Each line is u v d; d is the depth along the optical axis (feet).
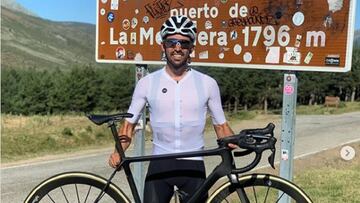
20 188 18.37
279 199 7.99
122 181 19.31
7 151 29.40
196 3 10.69
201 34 10.64
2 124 41.11
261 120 65.72
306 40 9.46
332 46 9.19
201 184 6.73
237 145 6.45
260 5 9.93
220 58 10.44
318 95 137.90
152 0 11.25
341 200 13.51
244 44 10.18
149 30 11.35
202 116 6.97
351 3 8.95
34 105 94.84
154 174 6.97
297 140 35.99
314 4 9.31
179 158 6.85
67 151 31.96
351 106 112.57
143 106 7.20
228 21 10.34
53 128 39.27
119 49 11.76
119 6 11.69
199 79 6.99
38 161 26.63
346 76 136.77
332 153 25.93
